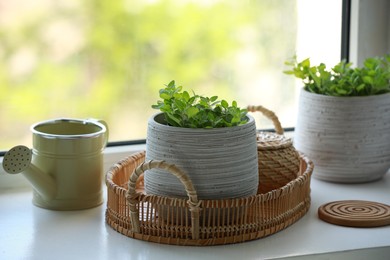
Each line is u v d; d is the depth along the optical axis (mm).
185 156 1124
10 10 1716
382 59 1580
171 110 1161
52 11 1751
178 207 1142
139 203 1164
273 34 1783
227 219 1155
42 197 1312
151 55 1813
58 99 1783
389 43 1648
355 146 1382
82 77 1794
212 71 1825
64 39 1767
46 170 1293
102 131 1320
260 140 1335
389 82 1446
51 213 1297
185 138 1119
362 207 1294
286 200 1222
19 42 1734
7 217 1274
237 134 1137
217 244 1150
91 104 1798
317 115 1395
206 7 1809
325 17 1697
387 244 1165
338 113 1372
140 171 1123
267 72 1807
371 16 1632
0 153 1508
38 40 1748
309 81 1464
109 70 1806
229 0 1799
